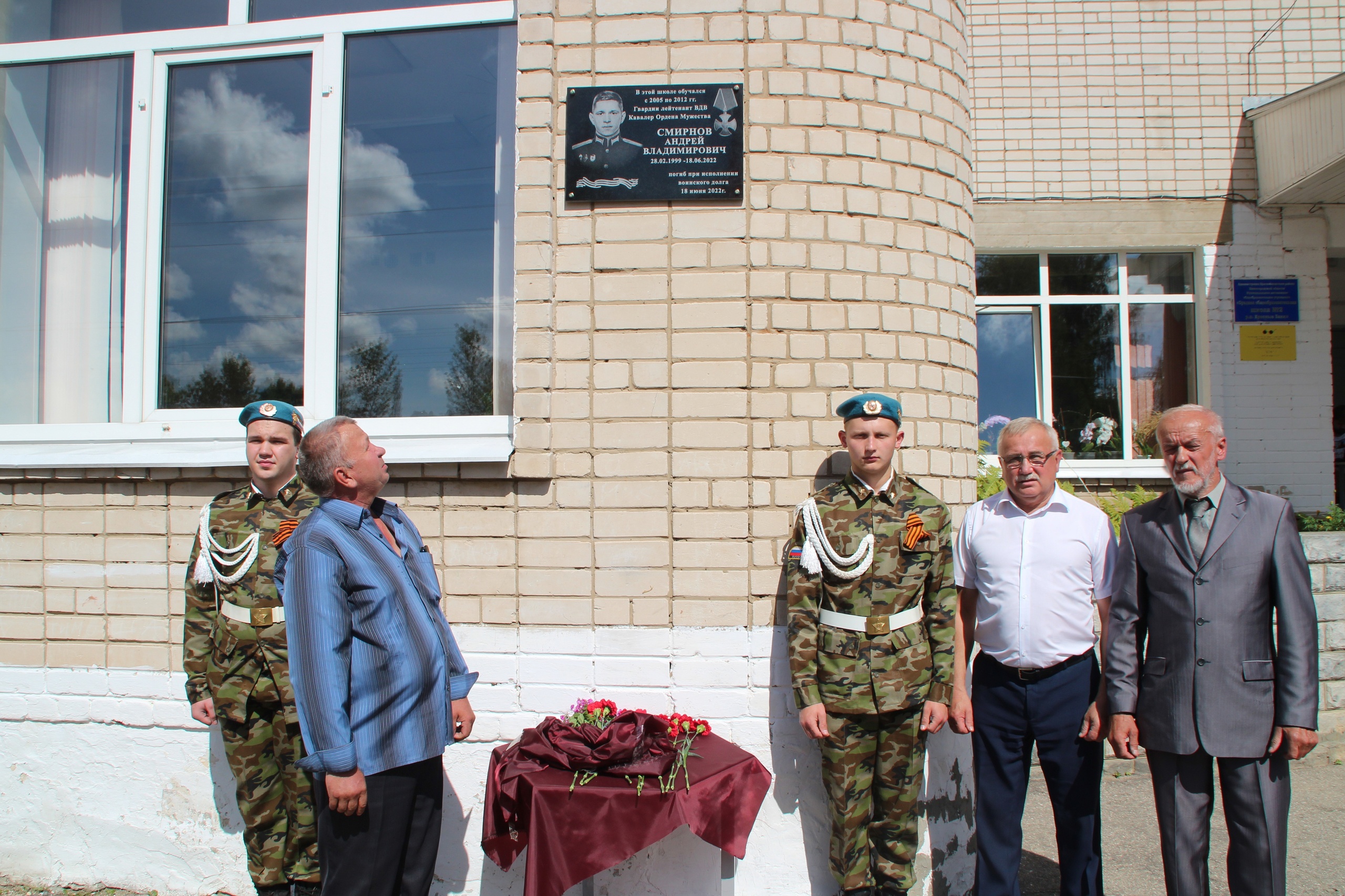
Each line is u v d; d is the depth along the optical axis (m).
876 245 3.16
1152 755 2.70
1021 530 2.87
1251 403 6.31
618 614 3.02
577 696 3.01
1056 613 2.80
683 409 3.03
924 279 3.24
